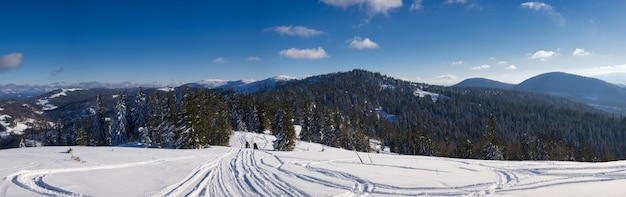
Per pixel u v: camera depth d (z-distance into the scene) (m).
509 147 80.88
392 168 17.16
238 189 12.31
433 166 18.14
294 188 12.25
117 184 12.77
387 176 14.38
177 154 24.94
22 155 20.19
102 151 24.75
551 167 16.59
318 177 14.30
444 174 15.06
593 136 146.75
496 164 18.83
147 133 48.88
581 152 78.50
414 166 18.11
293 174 15.23
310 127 71.62
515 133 146.88
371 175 14.61
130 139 61.56
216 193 11.75
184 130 38.75
